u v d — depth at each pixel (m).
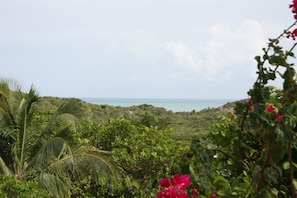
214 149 2.73
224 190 2.61
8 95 11.90
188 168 2.69
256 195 2.51
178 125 39.38
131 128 12.70
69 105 12.73
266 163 2.49
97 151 11.70
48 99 37.88
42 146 12.23
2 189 7.31
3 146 12.20
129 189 10.51
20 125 12.20
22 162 12.34
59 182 11.34
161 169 8.59
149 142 11.56
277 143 2.46
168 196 2.37
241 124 2.67
